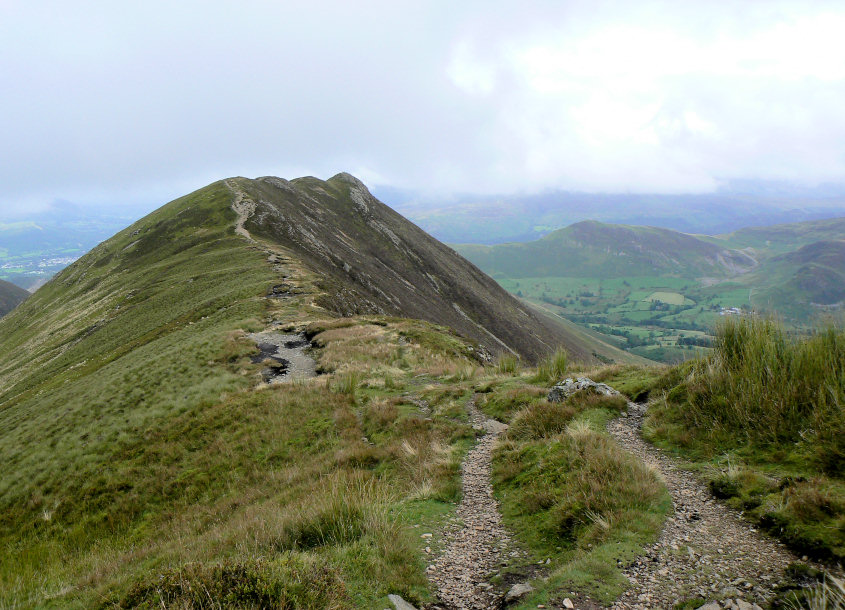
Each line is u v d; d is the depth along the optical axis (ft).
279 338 110.22
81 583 27.48
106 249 352.69
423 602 17.58
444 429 41.60
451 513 26.13
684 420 32.09
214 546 25.21
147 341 139.33
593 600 16.02
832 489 19.35
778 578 15.78
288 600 15.76
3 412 126.00
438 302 432.25
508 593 17.40
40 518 51.96
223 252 240.73
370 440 45.39
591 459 25.76
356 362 82.12
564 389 42.09
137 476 55.98
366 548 20.26
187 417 68.18
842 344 28.60
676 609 15.15
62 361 171.53
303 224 371.15
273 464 49.57
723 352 35.58
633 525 20.22
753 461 25.05
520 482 27.94
